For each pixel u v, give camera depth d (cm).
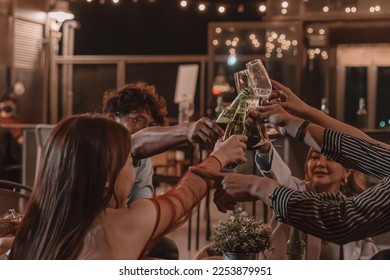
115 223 195
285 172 279
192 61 1188
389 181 192
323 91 1041
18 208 352
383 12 1009
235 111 231
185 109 853
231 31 1046
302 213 191
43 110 1199
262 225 237
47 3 1201
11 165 905
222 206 211
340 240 190
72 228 192
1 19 1128
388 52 1038
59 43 1359
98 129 193
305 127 212
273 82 243
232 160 216
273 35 1034
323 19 1022
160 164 866
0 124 921
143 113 339
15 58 1148
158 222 198
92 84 1234
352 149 204
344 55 1052
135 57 1207
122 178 200
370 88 1048
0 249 247
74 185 192
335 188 297
